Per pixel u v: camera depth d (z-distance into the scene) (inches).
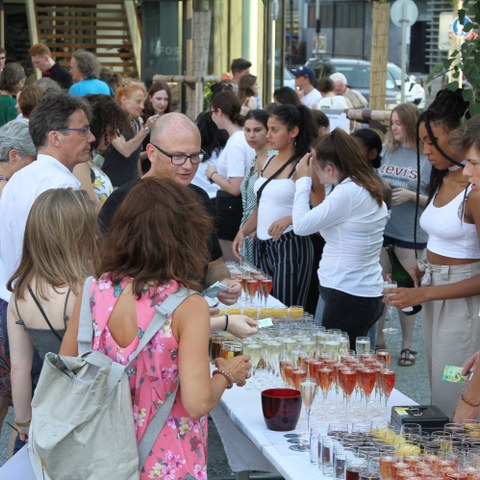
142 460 107.0
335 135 191.6
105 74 444.5
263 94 580.4
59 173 174.1
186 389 104.7
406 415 128.8
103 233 155.6
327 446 115.6
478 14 173.6
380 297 195.6
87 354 107.0
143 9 701.3
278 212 226.2
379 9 395.9
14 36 821.9
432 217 157.3
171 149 159.9
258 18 699.4
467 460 111.1
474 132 124.3
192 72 554.3
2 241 173.9
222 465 197.9
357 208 189.6
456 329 154.3
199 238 109.7
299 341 155.3
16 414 145.6
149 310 106.9
